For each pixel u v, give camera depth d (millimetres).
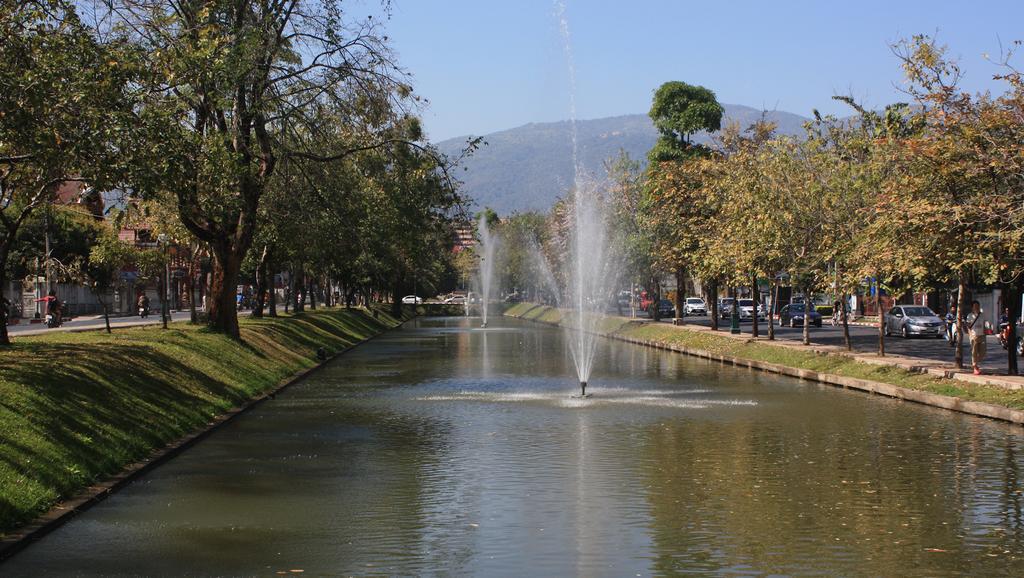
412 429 21688
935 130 26094
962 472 16312
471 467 16938
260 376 30562
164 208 35000
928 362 32562
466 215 35344
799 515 13320
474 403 26797
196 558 11227
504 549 11641
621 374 36469
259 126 30984
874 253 30312
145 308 67312
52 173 18875
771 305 46406
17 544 11398
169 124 18375
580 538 12125
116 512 13539
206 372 26453
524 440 20000
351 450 18812
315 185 34688
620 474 16266
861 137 38125
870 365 32156
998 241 24375
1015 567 10836
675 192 54062
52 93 16281
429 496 14602
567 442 19703
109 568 10812
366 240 39188
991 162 23750
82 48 16531
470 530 12555
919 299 71188
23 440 14203
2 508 12016
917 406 25609
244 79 28000
